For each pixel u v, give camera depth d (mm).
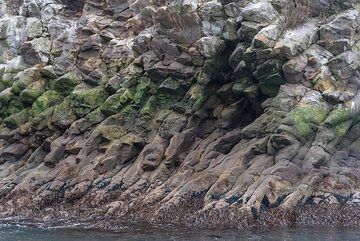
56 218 24984
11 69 34531
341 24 26875
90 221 24047
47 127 31500
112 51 32406
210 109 28641
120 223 23281
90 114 30594
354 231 20906
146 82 30109
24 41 35781
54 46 34188
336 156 24750
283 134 24375
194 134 28141
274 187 22500
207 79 28594
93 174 27750
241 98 27938
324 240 19531
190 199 23766
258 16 27172
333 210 22203
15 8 38031
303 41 26453
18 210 26609
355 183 23438
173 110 28984
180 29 29469
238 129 27438
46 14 35844
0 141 32562
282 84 26250
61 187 27719
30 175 28812
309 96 25656
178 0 29453
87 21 33875
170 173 27016
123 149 28562
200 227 22047
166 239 20188
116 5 34250
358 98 25844
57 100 32344
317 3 28094
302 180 23016
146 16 32406
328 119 24984
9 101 33281
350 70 26078
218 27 29016
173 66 29344
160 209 23625
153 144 27969
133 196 26031
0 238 21188
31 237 21250
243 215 21922
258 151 24781
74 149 29422
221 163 25391
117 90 30906
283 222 21812
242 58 27188
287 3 27719
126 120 29766
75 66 32938
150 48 30656
